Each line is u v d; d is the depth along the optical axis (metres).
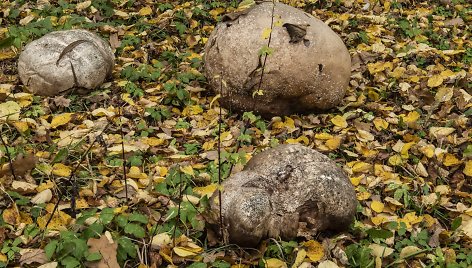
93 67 2.28
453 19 2.98
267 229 1.75
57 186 1.91
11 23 2.67
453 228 1.85
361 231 1.83
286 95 2.21
